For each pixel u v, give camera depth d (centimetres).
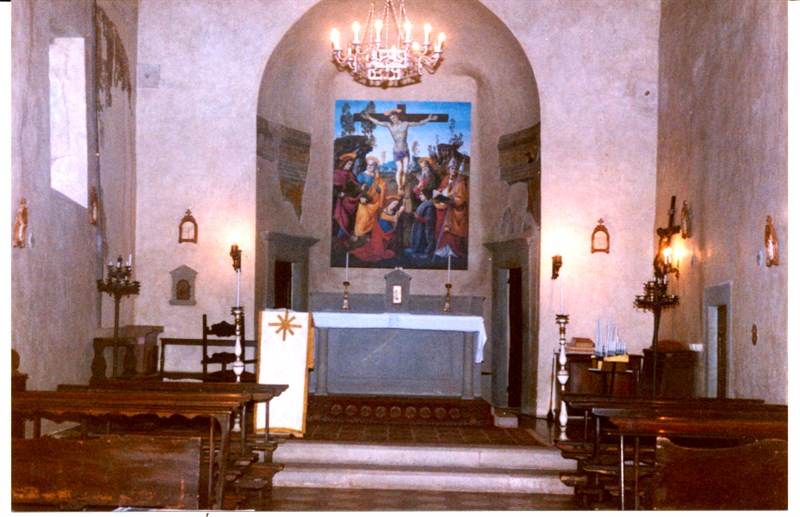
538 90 1491
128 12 1430
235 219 1476
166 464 604
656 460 612
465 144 1758
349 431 1215
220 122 1483
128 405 740
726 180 1139
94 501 603
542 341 1466
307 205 1703
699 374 1259
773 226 960
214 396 788
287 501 950
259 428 1073
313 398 1348
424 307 1631
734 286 1098
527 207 1565
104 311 1311
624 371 1208
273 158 1578
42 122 1051
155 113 1484
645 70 1489
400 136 1762
